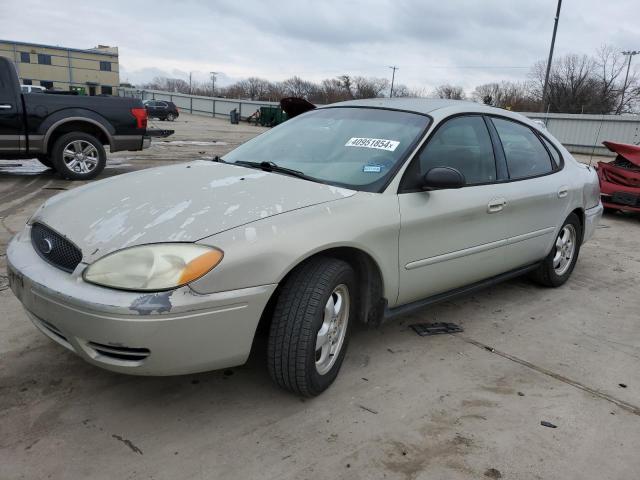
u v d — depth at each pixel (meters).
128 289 2.21
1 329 3.33
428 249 3.19
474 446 2.49
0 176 9.03
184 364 2.31
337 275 2.66
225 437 2.46
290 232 2.50
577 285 4.90
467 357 3.36
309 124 3.79
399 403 2.80
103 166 9.12
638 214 8.73
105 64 81.62
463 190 3.40
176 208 2.56
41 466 2.21
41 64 77.06
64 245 2.49
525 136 4.20
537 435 2.60
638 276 5.31
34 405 2.61
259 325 2.78
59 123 8.55
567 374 3.23
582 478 2.32
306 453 2.38
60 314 2.31
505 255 3.85
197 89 103.19
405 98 4.03
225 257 2.31
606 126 25.12
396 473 2.29
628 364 3.40
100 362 2.33
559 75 47.72
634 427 2.72
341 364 2.97
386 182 3.01
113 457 2.29
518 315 4.10
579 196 4.60
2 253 4.77
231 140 20.62
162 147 15.76
